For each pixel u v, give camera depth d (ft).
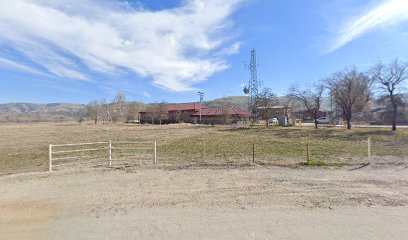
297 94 135.64
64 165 40.93
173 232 15.44
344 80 120.78
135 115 308.19
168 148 63.46
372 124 179.22
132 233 15.34
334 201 21.42
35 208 20.04
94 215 18.42
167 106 293.02
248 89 239.91
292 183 27.68
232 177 30.91
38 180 30.40
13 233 15.35
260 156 48.73
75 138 96.53
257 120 195.11
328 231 15.47
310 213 18.63
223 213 18.71
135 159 46.11
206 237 14.75
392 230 15.53
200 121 247.09
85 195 23.75
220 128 156.46
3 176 32.99
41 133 124.67
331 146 63.77
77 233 15.35
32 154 56.44
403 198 22.06
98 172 34.91
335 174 31.96
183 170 35.60
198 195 23.50
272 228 15.96
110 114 306.76
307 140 80.64
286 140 81.61
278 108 177.47
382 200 21.54
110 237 14.79
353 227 16.03
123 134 114.42
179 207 20.17
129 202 21.53
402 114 169.07
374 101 127.34
